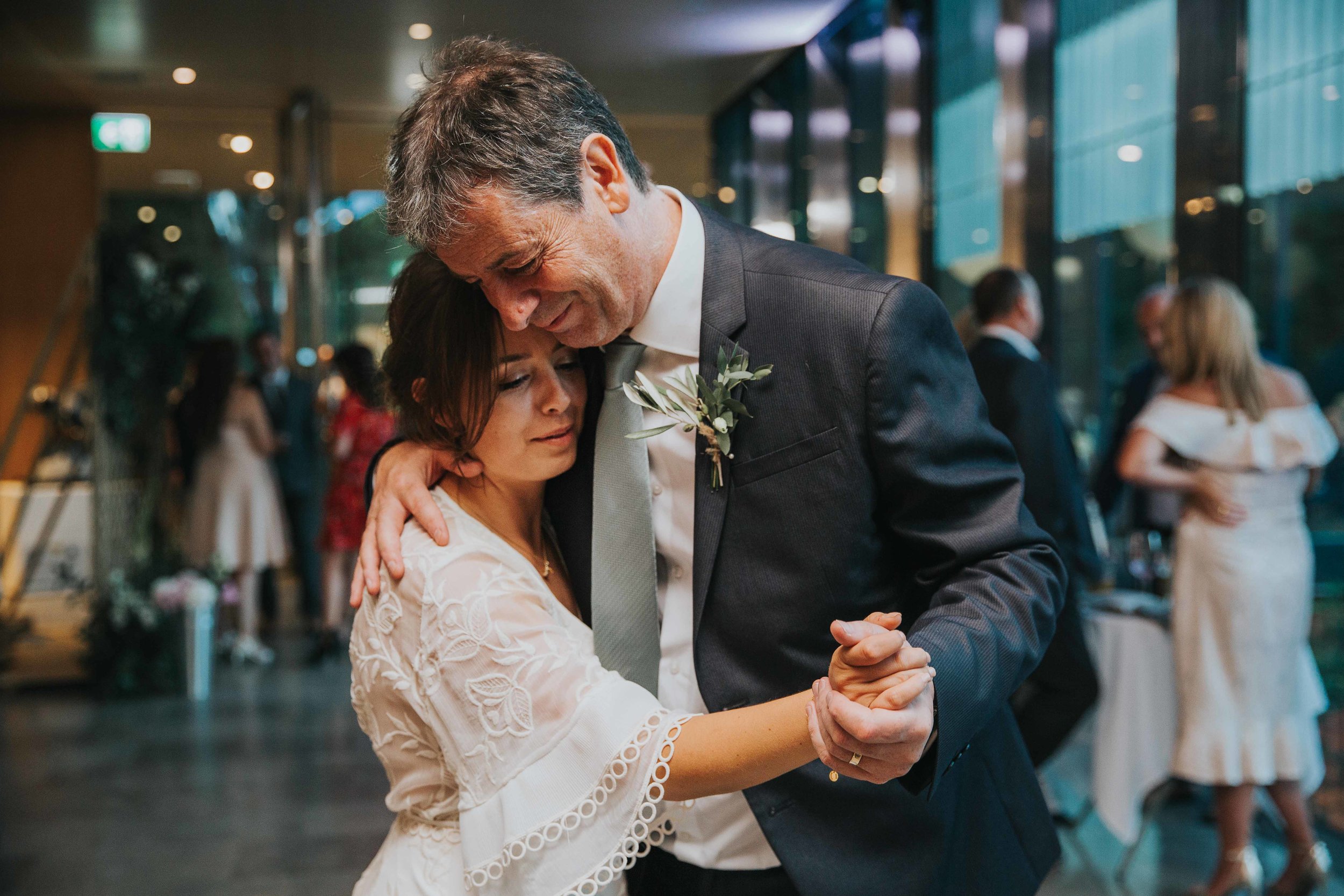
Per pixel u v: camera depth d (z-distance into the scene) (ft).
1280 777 10.68
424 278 4.56
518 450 4.55
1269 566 10.61
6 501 23.20
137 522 21.54
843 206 25.59
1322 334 11.62
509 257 3.88
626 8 23.62
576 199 3.91
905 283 4.35
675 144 34.81
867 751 3.36
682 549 4.71
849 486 4.28
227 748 16.65
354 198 31.14
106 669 19.89
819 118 25.55
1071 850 12.33
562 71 4.03
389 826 13.33
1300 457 10.74
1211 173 13.01
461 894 4.34
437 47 4.25
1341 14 11.07
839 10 23.98
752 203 30.91
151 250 21.88
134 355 21.09
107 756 16.30
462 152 3.81
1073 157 16.22
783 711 3.66
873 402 4.19
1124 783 11.53
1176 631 11.06
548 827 3.97
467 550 4.33
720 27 25.08
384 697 4.44
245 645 22.91
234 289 30.48
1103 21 15.29
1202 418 10.84
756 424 4.41
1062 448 11.00
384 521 4.48
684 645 4.76
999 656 3.81
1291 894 10.67
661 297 4.44
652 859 5.13
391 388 4.75
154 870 12.10
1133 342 14.96
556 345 4.50
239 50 25.98
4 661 20.90
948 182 21.01
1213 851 12.23
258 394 22.93
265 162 30.76
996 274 11.62
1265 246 12.35
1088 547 11.12
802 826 4.47
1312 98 11.53
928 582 4.37
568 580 5.05
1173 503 13.38
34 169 30.30
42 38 24.75
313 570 26.13
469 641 4.14
